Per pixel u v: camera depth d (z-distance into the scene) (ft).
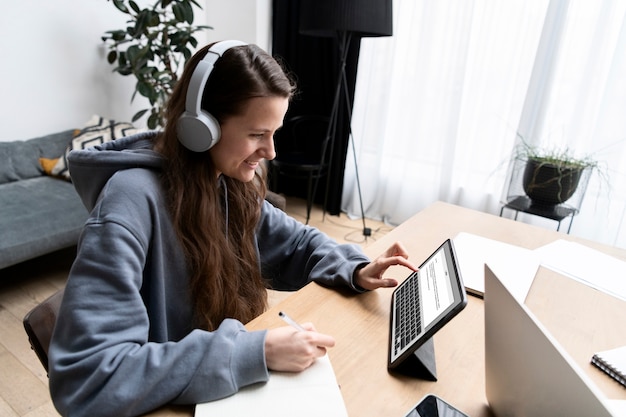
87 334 1.92
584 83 7.01
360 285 2.86
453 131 8.54
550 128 7.52
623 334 2.57
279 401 1.89
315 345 2.11
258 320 2.52
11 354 5.16
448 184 8.93
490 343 1.78
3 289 6.61
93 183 2.52
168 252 2.55
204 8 10.52
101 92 9.39
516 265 3.29
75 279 2.02
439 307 2.04
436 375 2.16
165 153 2.56
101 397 1.80
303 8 7.73
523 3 7.41
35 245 6.21
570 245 3.75
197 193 2.56
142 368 1.88
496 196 8.48
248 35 9.98
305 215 10.38
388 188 9.89
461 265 3.24
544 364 1.42
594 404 1.18
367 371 2.17
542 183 6.53
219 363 1.92
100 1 8.88
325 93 10.28
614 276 3.25
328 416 1.82
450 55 8.26
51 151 8.35
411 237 3.82
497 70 7.95
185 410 1.89
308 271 3.39
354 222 10.07
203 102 2.37
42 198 7.20
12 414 4.32
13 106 8.13
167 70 8.68
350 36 8.23
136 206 2.28
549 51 7.24
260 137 2.47
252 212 3.15
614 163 7.01
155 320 2.52
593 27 6.82
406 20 8.64
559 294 2.97
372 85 9.30
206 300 2.74
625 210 7.03
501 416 1.89
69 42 8.62
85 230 2.14
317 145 10.75
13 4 7.72
